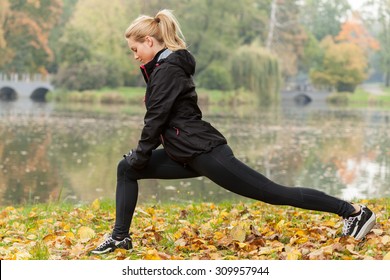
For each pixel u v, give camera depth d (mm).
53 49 100438
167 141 5309
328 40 113000
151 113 5219
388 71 117438
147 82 5375
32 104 78375
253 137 42969
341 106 95188
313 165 30078
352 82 111625
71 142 39031
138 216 8234
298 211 8289
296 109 80500
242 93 81625
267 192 5328
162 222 7512
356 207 5551
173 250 5742
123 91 90562
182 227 6895
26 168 27562
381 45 117625
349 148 37812
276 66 81375
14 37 97250
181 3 89750
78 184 23328
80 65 90250
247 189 5312
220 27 90125
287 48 103688
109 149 36219
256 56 81062
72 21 94312
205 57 86750
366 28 118188
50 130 45750
